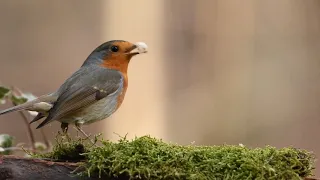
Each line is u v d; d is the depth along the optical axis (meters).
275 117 15.78
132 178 5.36
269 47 16.88
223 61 17.48
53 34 19.00
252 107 16.31
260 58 16.95
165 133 16.38
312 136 15.06
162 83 17.61
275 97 16.14
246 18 17.38
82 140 6.10
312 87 15.80
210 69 17.64
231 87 16.98
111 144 5.62
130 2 18.36
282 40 16.75
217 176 5.37
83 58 18.91
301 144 15.00
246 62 17.14
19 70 18.23
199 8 17.94
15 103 7.94
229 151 5.56
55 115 6.84
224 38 17.61
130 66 17.44
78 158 5.77
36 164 5.50
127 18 18.34
